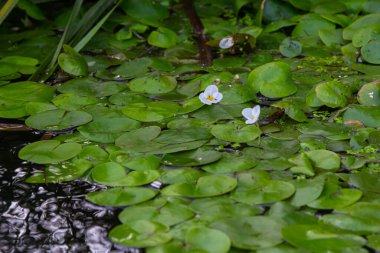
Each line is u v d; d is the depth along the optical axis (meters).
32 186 1.24
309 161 1.23
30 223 1.19
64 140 1.30
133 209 1.18
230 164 1.24
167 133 1.30
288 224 1.15
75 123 1.33
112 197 1.20
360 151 1.26
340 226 1.15
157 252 1.12
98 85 1.42
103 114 1.34
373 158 1.25
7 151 1.29
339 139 1.28
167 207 1.18
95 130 1.31
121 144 1.28
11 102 1.38
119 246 1.15
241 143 1.28
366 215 1.16
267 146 1.27
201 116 1.34
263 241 1.13
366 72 1.43
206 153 1.26
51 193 1.22
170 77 1.42
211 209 1.17
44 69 1.46
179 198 1.19
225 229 1.14
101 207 1.20
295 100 1.37
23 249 1.16
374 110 1.32
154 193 1.20
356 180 1.21
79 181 1.24
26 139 1.31
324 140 1.28
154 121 1.33
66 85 1.42
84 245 1.16
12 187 1.24
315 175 1.22
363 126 1.31
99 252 1.15
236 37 1.49
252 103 1.37
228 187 1.20
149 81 1.41
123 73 1.46
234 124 1.31
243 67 1.46
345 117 1.32
